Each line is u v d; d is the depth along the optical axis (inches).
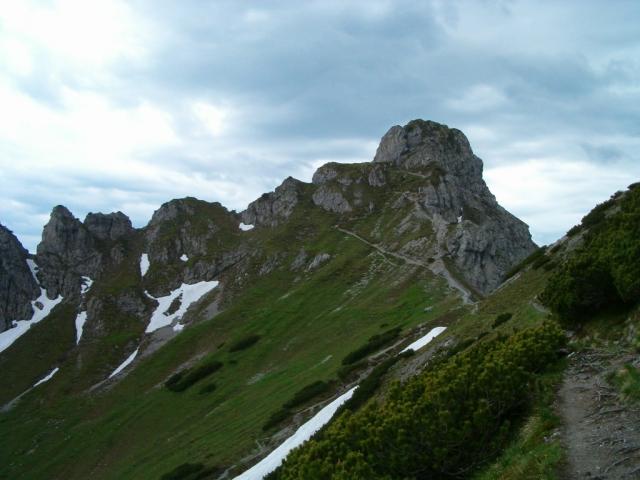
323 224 7401.6
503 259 5226.4
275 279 6407.5
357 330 3988.7
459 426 759.7
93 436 4261.8
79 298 7726.4
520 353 895.7
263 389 3624.5
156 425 4035.4
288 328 4800.7
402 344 2891.2
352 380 2775.6
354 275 5423.2
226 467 2544.3
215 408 3826.3
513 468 623.8
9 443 4596.5
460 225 5167.3
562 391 790.5
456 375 860.6
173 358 5334.6
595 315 1106.1
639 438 579.2
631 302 1007.0
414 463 746.8
